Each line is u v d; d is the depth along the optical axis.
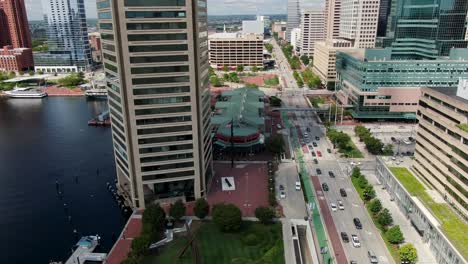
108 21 115.12
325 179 156.50
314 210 131.25
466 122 108.62
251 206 133.62
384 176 148.75
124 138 125.69
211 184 151.25
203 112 134.25
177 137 126.50
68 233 124.56
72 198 148.00
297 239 113.25
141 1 109.19
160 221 115.56
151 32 112.56
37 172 171.88
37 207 141.12
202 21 127.50
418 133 137.50
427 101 130.50
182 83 120.50
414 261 102.75
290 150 190.12
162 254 106.00
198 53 121.56
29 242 119.69
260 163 173.50
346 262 104.56
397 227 111.00
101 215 135.62
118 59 114.06
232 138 168.62
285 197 140.50
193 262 102.06
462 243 96.00
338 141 189.62
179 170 131.12
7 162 183.62
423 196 121.19
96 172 172.00
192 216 126.12
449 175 115.25
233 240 112.44
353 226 121.94
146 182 129.00
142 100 118.62
